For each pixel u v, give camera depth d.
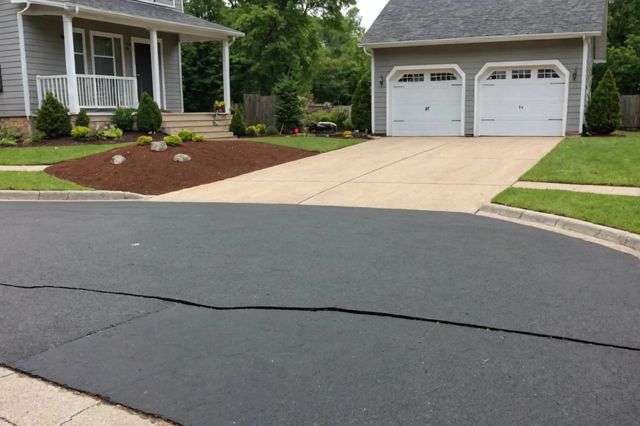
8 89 17.84
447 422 3.04
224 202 9.91
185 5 37.47
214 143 15.27
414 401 3.24
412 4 23.03
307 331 4.18
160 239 7.02
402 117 21.84
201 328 4.28
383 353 3.82
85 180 11.84
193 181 12.16
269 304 4.72
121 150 13.70
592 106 19.22
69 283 5.36
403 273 5.48
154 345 4.02
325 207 9.19
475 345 3.92
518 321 4.32
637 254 6.21
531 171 11.67
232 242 6.80
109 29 20.17
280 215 8.49
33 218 8.50
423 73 21.36
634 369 3.58
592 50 23.22
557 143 16.92
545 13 20.11
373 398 3.28
